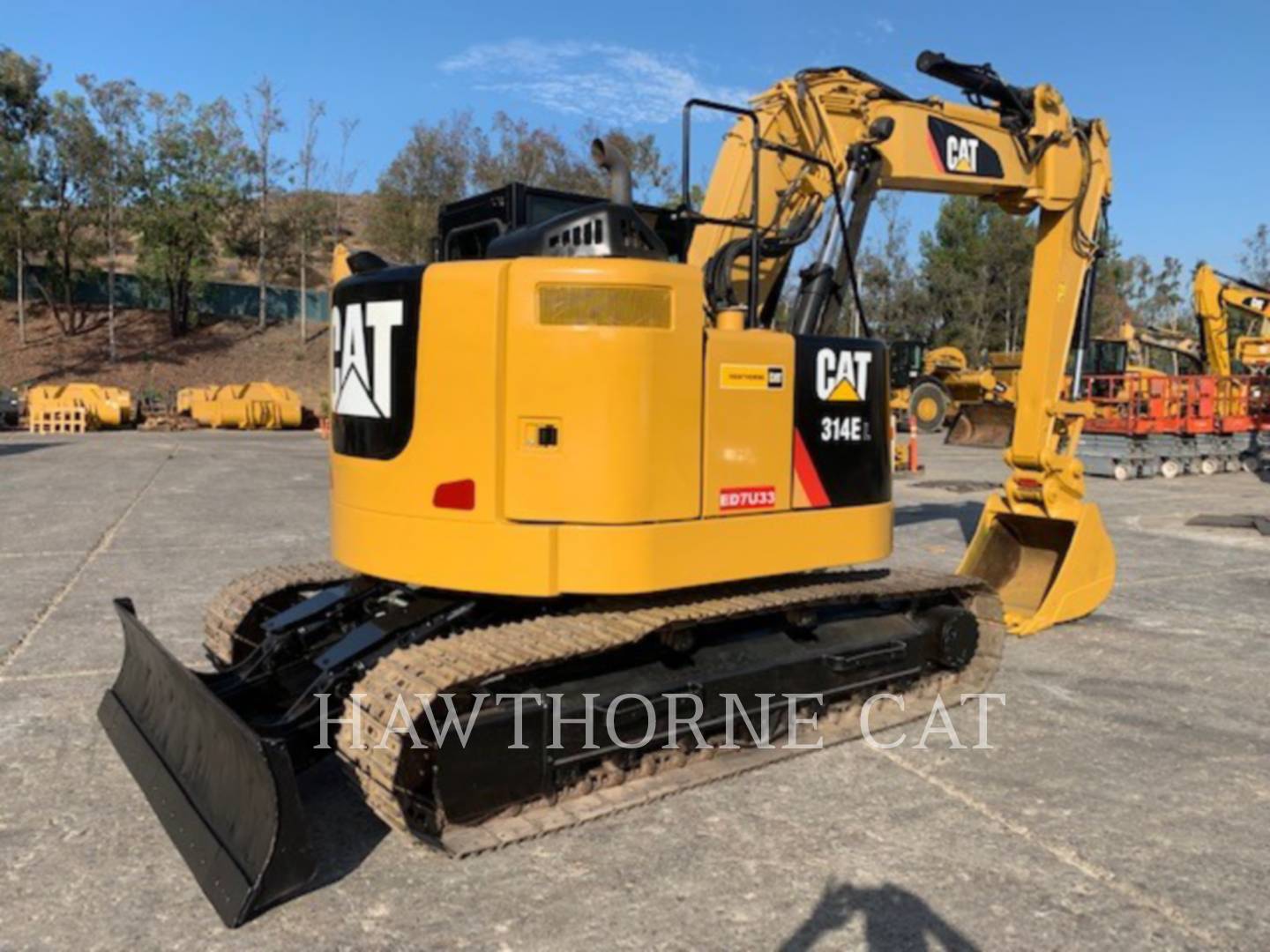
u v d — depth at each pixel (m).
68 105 38.72
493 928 3.27
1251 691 5.83
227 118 41.12
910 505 13.93
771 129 5.70
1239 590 8.58
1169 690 5.83
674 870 3.65
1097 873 3.66
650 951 3.15
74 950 3.13
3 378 36.00
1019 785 4.43
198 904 3.40
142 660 4.66
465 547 4.07
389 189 41.47
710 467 4.29
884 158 5.97
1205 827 4.05
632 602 4.37
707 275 5.36
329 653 4.14
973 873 3.65
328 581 5.42
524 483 4.02
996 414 25.06
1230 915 3.39
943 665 5.61
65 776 4.41
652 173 37.62
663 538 4.14
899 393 29.02
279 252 46.50
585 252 4.22
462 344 4.05
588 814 3.99
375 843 3.85
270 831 3.32
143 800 4.19
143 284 42.50
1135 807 4.23
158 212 39.38
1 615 7.03
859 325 6.07
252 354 41.00
